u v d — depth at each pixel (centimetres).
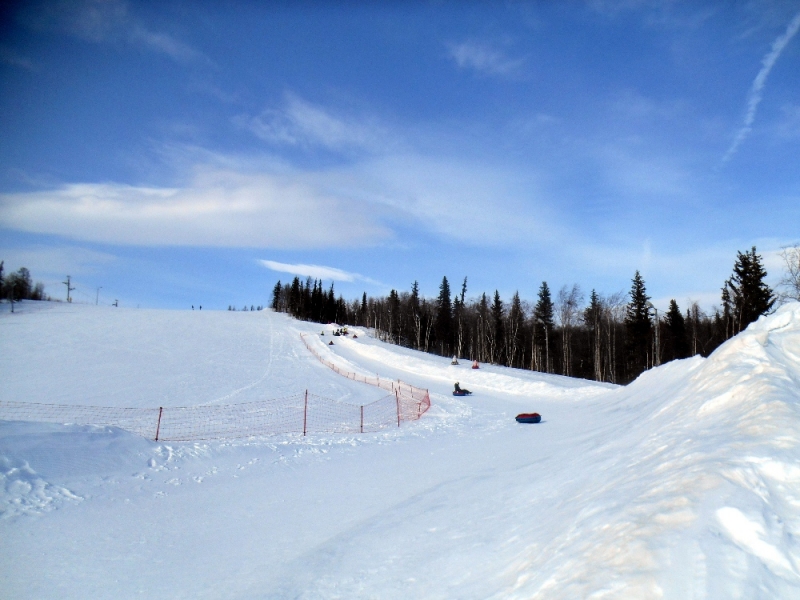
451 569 517
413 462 1246
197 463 1180
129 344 4416
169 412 2339
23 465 923
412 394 2867
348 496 966
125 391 2766
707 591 283
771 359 721
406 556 588
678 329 5484
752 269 4075
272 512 888
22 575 620
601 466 666
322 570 586
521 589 393
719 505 355
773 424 466
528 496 689
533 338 6319
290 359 4275
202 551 714
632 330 5384
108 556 689
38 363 3459
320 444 1493
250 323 6738
